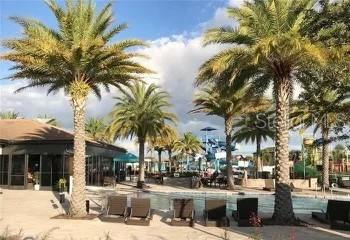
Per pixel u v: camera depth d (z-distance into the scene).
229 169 39.16
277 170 18.47
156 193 34.62
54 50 18.05
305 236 15.20
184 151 81.56
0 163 36.78
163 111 41.28
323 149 40.81
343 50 12.11
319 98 15.09
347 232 16.19
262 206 26.64
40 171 36.09
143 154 40.94
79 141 19.56
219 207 17.39
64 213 20.36
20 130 39.38
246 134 51.56
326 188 40.47
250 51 17.36
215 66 17.53
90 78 20.00
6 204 24.34
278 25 17.97
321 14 11.84
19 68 19.42
